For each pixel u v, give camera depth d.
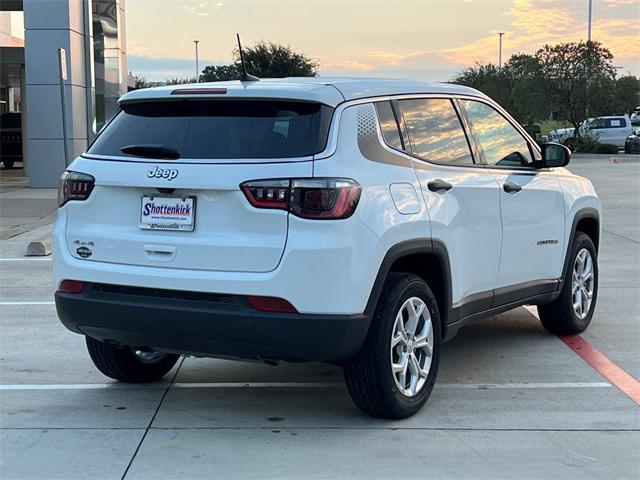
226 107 4.70
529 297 6.25
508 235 5.86
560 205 6.54
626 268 10.34
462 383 5.67
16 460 4.33
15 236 13.53
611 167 30.83
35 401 5.31
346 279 4.35
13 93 38.16
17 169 31.36
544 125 57.00
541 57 45.44
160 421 4.93
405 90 5.24
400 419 4.91
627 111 53.47
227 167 4.43
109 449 4.48
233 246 4.36
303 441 4.59
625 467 4.24
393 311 4.67
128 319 4.61
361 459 4.34
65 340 6.86
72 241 4.85
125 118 4.97
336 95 4.67
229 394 5.47
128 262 4.65
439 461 4.31
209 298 4.43
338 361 4.52
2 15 37.50
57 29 22.03
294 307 4.30
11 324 7.43
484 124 5.96
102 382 5.73
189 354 4.68
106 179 4.70
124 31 26.42
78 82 22.80
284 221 4.30
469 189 5.42
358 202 4.43
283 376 5.89
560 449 4.47
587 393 5.45
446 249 5.13
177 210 4.52
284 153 4.42
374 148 4.76
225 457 4.37
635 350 6.52
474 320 5.64
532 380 5.73
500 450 4.46
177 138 4.68
